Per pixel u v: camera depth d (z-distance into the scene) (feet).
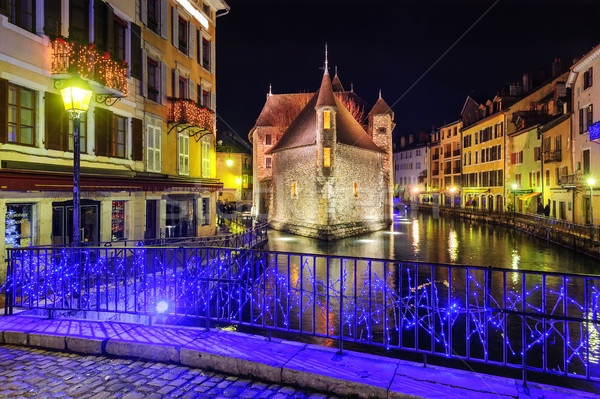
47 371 15.26
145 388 13.85
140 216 52.47
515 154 143.13
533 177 126.41
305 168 109.40
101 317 26.78
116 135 48.37
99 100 44.19
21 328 18.54
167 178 56.24
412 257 67.26
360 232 108.78
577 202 89.97
